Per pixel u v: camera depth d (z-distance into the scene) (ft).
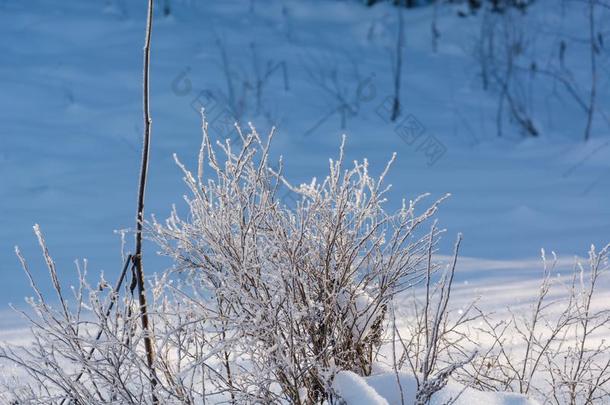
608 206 34.68
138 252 12.82
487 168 41.63
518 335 18.01
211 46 58.85
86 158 42.75
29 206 35.29
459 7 67.72
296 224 13.57
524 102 52.60
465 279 23.61
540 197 36.04
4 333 19.36
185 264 12.91
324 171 40.42
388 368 13.87
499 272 24.50
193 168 40.42
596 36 61.77
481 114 51.55
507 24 63.57
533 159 43.52
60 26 60.29
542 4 67.67
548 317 19.36
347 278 13.24
